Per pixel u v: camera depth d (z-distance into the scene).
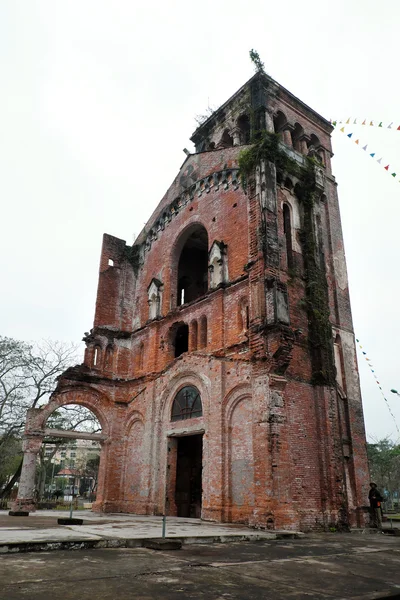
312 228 24.59
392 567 9.80
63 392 27.81
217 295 24.19
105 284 32.09
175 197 31.31
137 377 29.06
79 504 42.16
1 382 38.84
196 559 9.98
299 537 16.31
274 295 20.75
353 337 25.61
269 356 19.80
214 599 6.30
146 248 33.16
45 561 9.05
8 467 51.94
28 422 26.06
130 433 28.45
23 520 18.92
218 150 28.69
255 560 10.20
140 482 26.16
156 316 29.06
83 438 27.92
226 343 23.03
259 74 30.44
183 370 25.20
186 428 23.97
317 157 31.25
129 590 6.64
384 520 29.19
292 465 19.03
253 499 19.20
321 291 23.27
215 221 26.72
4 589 6.45
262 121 28.95
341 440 21.03
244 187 25.11
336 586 7.55
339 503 19.52
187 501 26.62
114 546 11.59
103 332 30.69
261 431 19.08
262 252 21.95
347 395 23.58
